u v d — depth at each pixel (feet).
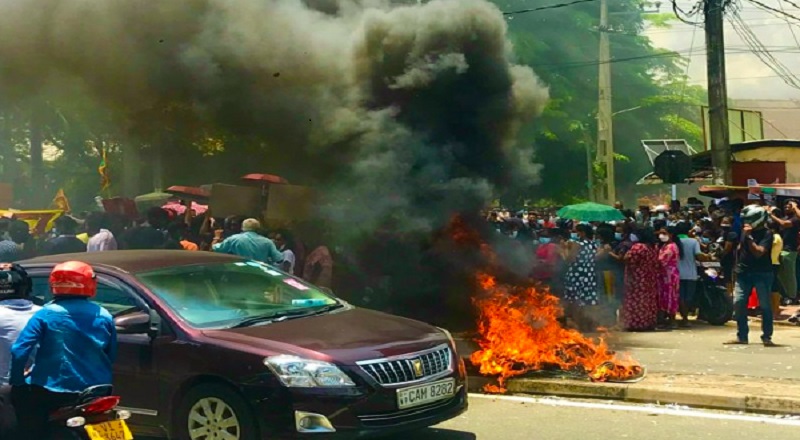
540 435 19.77
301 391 16.22
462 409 18.57
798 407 21.29
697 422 20.72
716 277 38.52
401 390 16.94
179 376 17.33
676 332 36.17
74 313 14.32
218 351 17.01
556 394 24.30
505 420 21.33
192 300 18.71
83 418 13.66
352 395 16.35
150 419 17.70
